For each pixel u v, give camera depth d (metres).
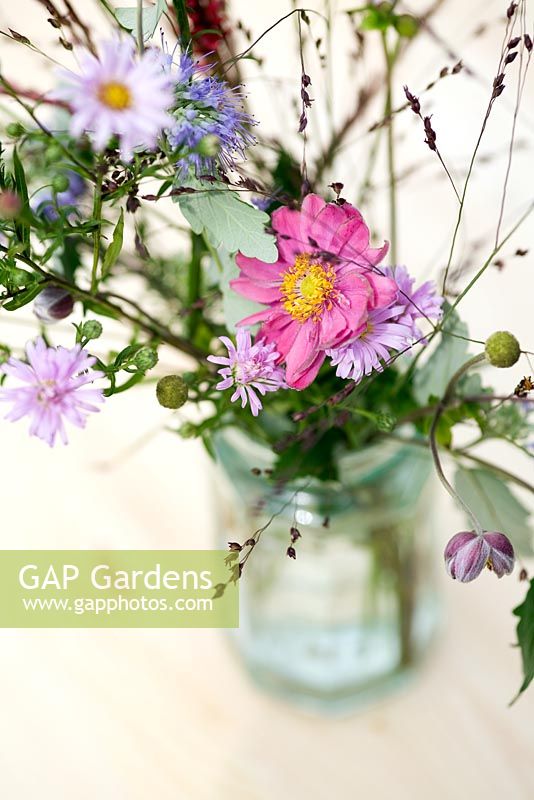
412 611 0.84
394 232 0.70
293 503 0.75
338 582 0.79
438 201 1.02
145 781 0.85
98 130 0.56
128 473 0.96
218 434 0.76
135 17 0.63
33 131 0.63
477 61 1.05
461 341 0.68
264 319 0.64
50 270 0.65
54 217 0.68
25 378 0.61
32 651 0.90
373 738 0.87
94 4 0.97
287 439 0.68
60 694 0.89
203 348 0.74
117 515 0.94
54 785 0.85
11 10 1.05
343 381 0.70
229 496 0.79
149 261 0.70
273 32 1.07
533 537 0.74
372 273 0.62
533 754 0.85
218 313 0.74
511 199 1.00
